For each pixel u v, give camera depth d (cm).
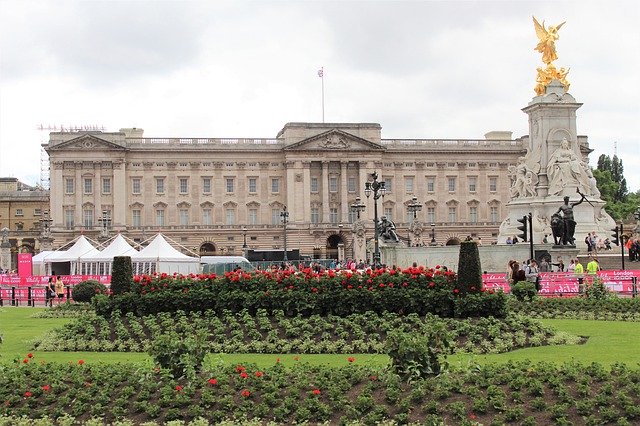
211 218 16450
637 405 2044
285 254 10169
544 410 2081
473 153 17112
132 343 3394
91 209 15950
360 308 3522
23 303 6819
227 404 2197
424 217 16962
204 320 3531
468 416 2062
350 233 16538
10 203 19550
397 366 2289
